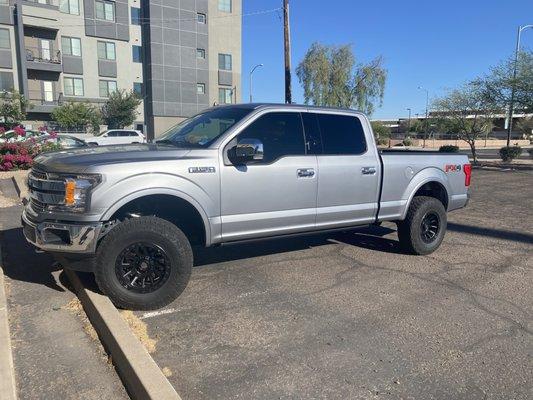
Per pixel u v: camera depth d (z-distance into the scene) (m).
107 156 4.58
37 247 4.56
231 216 5.05
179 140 5.43
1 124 37.75
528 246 7.52
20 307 4.66
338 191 5.83
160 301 4.64
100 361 3.72
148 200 4.84
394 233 8.09
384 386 3.45
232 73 53.81
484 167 23.86
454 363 3.79
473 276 5.93
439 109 29.33
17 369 3.57
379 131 63.97
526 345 4.12
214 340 4.10
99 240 4.46
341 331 4.30
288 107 5.57
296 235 5.62
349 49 42.97
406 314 4.71
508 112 27.75
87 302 4.57
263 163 5.22
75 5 44.06
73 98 44.12
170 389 3.11
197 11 50.28
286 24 24.89
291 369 3.65
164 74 48.59
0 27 40.66
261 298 5.05
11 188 12.98
